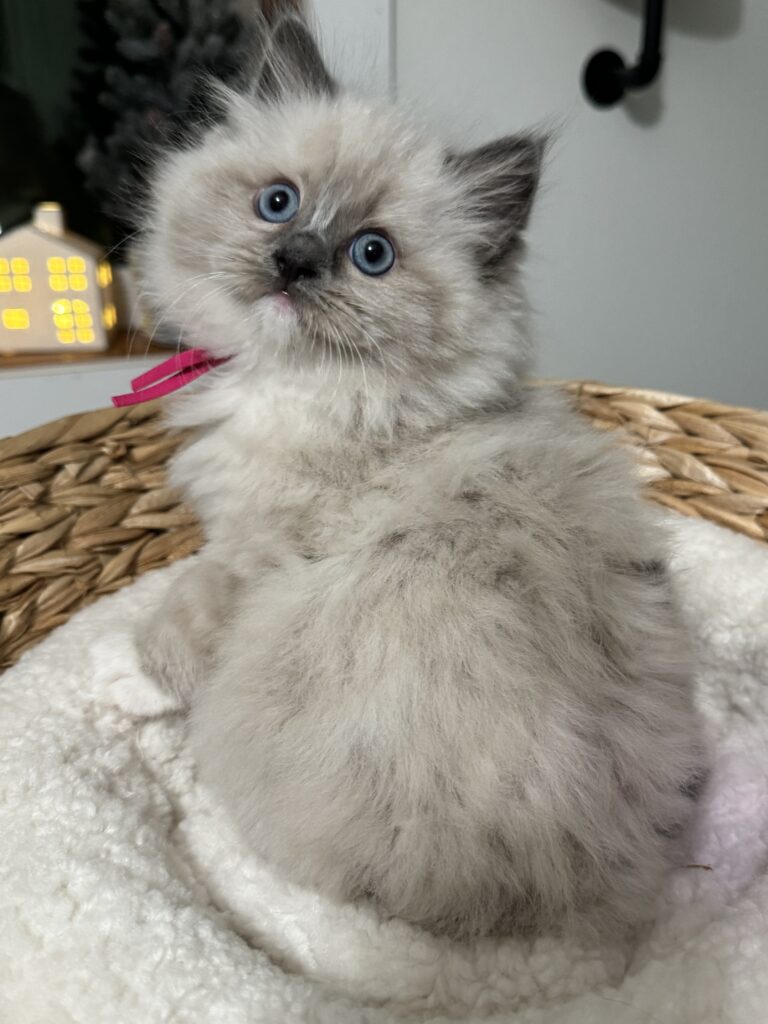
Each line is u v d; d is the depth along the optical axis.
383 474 0.21
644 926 0.21
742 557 0.31
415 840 0.19
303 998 0.18
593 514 0.21
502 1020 0.18
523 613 0.19
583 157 0.44
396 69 0.39
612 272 0.47
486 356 0.23
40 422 0.40
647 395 0.34
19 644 0.28
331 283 0.21
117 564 0.31
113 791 0.23
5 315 0.40
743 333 0.53
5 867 0.20
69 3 0.41
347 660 0.20
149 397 0.25
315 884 0.22
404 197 0.23
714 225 0.49
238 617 0.22
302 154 0.22
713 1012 0.18
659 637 0.22
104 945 0.19
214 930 0.20
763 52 0.46
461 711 0.19
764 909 0.20
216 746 0.22
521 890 0.19
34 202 0.44
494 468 0.21
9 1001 0.18
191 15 0.37
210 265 0.22
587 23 0.42
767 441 0.32
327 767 0.20
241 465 0.23
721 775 0.25
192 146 0.26
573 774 0.19
